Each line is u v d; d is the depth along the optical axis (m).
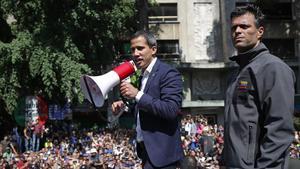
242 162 3.11
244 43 3.30
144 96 3.88
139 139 4.15
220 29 33.31
